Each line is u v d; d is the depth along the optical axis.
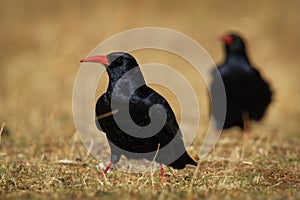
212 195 7.61
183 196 7.53
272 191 8.15
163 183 8.73
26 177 9.20
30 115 15.63
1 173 9.35
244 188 8.36
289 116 16.97
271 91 14.70
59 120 15.32
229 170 9.74
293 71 22.03
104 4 26.28
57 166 10.09
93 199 7.36
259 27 27.16
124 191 7.93
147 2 27.75
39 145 12.05
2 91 18.83
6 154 11.19
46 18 26.28
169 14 27.33
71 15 25.25
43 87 19.11
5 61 21.95
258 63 22.47
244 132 14.05
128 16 25.50
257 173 9.66
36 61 21.56
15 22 26.20
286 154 11.62
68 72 20.55
